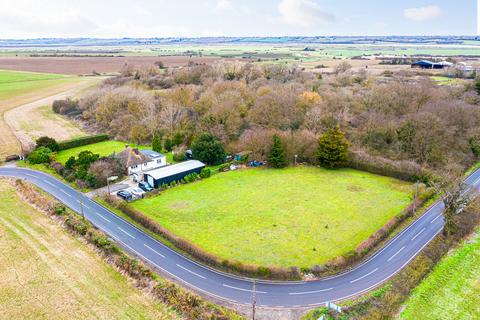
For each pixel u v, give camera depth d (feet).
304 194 234.99
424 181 244.63
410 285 153.07
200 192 239.09
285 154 286.05
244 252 173.27
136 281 150.71
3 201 218.59
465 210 199.72
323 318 133.08
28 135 350.64
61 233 184.85
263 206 218.79
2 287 145.48
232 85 413.59
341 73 515.50
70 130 374.02
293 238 185.37
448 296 147.95
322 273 161.38
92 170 249.96
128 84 483.92
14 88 550.77
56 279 150.71
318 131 315.99
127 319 131.34
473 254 174.29
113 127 366.22
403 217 205.16
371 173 270.46
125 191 231.30
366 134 304.09
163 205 220.43
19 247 171.63
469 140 288.92
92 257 165.89
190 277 158.61
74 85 570.87
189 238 184.85
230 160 295.07
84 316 132.05
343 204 221.25
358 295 148.77
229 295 148.15
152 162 280.10
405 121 293.64
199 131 320.50
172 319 132.36
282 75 513.86
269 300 145.69
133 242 183.32
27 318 130.62
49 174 267.18
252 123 330.54
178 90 403.34
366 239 182.50
